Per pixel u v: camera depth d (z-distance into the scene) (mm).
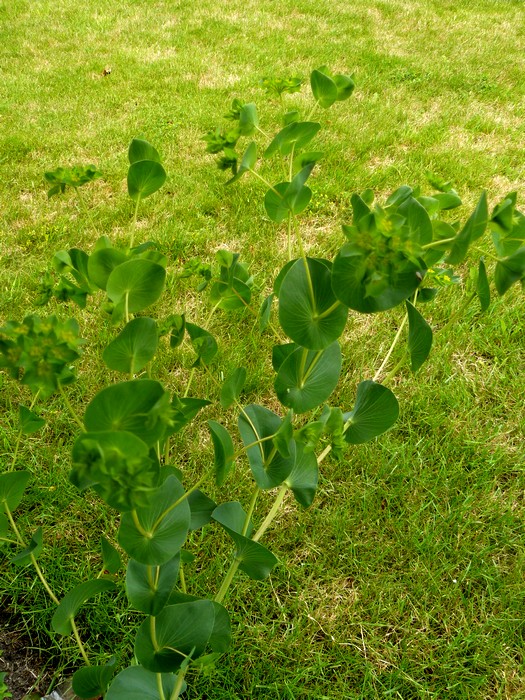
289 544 2197
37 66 6527
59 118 5270
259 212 3916
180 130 5031
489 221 1060
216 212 3963
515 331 3018
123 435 822
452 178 4336
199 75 6191
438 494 2359
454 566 2119
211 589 2033
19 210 3967
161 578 1336
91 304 3168
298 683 1856
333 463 2416
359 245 867
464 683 1853
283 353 1557
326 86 1558
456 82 6070
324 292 1246
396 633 1988
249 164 1427
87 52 6883
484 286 1304
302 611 2014
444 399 2695
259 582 2061
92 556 2139
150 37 7277
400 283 1013
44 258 3561
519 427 2611
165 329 1558
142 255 1387
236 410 2674
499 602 2049
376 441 2498
